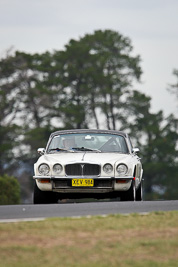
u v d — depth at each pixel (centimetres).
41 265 2358
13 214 3700
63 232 2853
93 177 4816
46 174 4859
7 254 2491
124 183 4844
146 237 2756
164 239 2706
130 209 3978
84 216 3350
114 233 2839
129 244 2619
